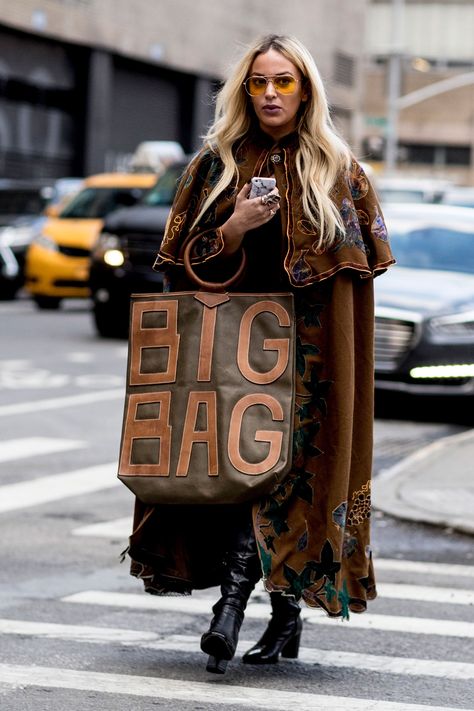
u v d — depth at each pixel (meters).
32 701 6.56
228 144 6.86
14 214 36.97
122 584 9.18
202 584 7.06
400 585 9.38
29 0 50.97
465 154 100.00
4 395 18.66
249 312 6.71
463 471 13.57
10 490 12.53
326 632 8.05
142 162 40.53
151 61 59.38
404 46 106.38
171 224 6.89
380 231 6.85
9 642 7.66
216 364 6.66
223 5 64.88
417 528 11.26
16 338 25.80
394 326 17.34
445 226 19.45
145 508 6.89
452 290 17.91
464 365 17.27
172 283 7.01
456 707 6.57
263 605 8.72
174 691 6.74
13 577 9.31
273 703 6.56
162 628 8.02
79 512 11.62
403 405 18.55
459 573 9.79
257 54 6.82
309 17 73.31
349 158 6.83
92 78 55.72
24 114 52.66
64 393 18.97
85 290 31.30
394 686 6.93
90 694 6.68
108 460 14.21
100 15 55.47
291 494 6.76
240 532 6.82
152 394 6.74
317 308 6.77
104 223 26.09
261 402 6.65
